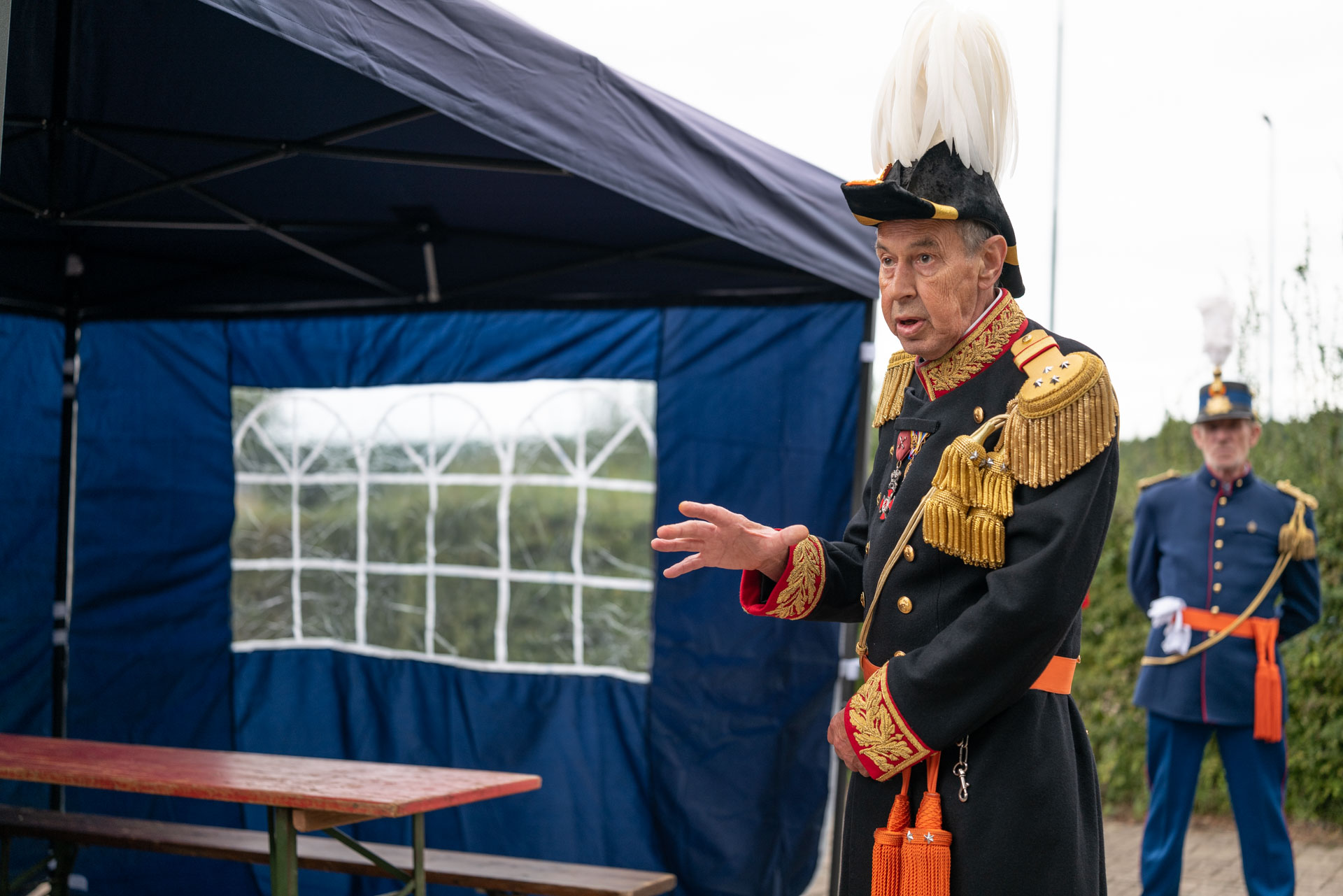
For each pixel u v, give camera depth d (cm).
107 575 455
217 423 457
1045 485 152
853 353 377
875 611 170
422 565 431
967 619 151
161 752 338
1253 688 438
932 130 158
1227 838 590
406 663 430
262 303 457
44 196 354
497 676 417
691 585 394
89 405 460
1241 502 456
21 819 381
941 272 158
